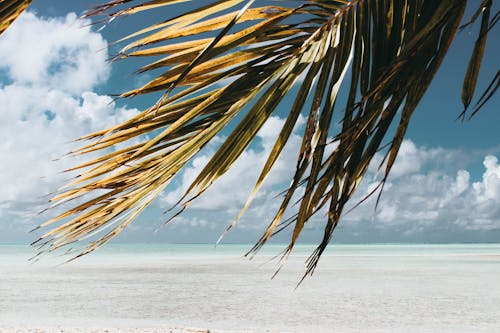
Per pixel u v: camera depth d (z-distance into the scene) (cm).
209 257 5734
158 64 106
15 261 4469
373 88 99
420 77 102
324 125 111
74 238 96
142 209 99
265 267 3147
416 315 1086
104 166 102
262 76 112
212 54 103
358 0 117
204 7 98
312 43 114
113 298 1449
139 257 5828
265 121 110
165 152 105
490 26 95
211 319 1054
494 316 1065
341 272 2525
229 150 107
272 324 987
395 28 117
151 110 105
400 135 102
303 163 108
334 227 104
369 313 1120
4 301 1382
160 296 1493
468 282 1898
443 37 100
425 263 3497
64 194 98
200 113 105
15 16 76
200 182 104
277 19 108
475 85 97
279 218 105
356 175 104
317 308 1208
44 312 1166
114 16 91
